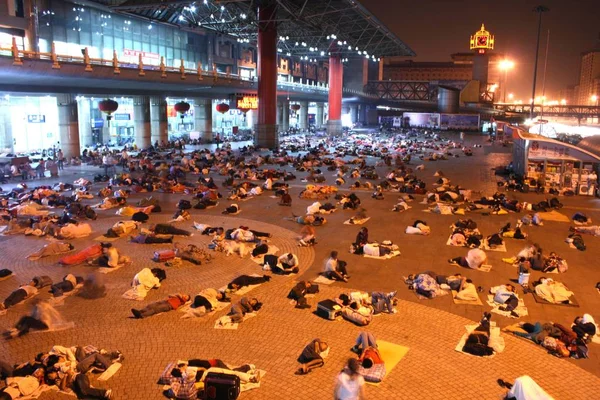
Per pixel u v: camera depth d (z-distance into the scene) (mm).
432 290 14875
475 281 16297
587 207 28750
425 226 22188
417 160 53594
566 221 24984
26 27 52438
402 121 109250
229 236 20172
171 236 20500
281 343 12016
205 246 19766
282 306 14133
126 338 12188
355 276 16625
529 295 15148
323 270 17109
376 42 91750
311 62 126312
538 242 21031
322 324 13055
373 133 96188
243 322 13086
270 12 58875
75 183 33312
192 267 17266
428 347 11945
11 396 9500
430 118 104000
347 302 13828
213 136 78438
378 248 18703
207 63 86688
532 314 13875
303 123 112250
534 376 10812
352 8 66062
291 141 73875
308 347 11242
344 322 13180
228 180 34594
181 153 51469
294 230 22547
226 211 25891
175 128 86062
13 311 13695
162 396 9781
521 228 23406
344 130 108688
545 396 9258
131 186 32594
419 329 12852
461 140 82812
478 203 28516
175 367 10414
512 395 9609
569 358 11555
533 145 34406
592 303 14680
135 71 49000
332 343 12023
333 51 90500
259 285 15633
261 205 28047
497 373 10875
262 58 60188
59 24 58438
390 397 9922
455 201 29406
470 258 17531
